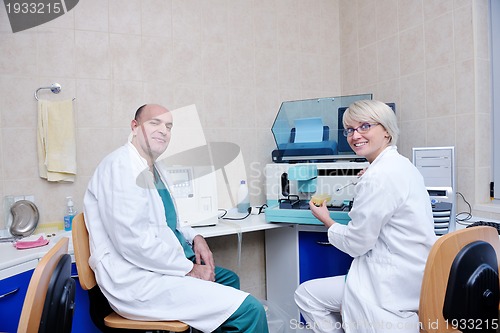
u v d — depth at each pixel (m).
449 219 1.59
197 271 1.40
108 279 1.26
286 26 2.57
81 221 1.33
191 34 2.27
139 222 1.28
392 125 1.42
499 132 1.91
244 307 1.25
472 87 1.90
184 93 2.26
